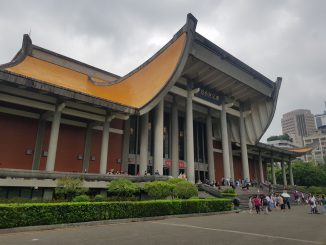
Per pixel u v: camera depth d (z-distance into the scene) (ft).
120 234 28.81
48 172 51.80
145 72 98.27
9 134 66.44
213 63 91.30
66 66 96.78
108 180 59.26
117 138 88.12
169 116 107.34
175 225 36.81
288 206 72.84
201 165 117.50
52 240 25.22
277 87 119.75
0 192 47.21
